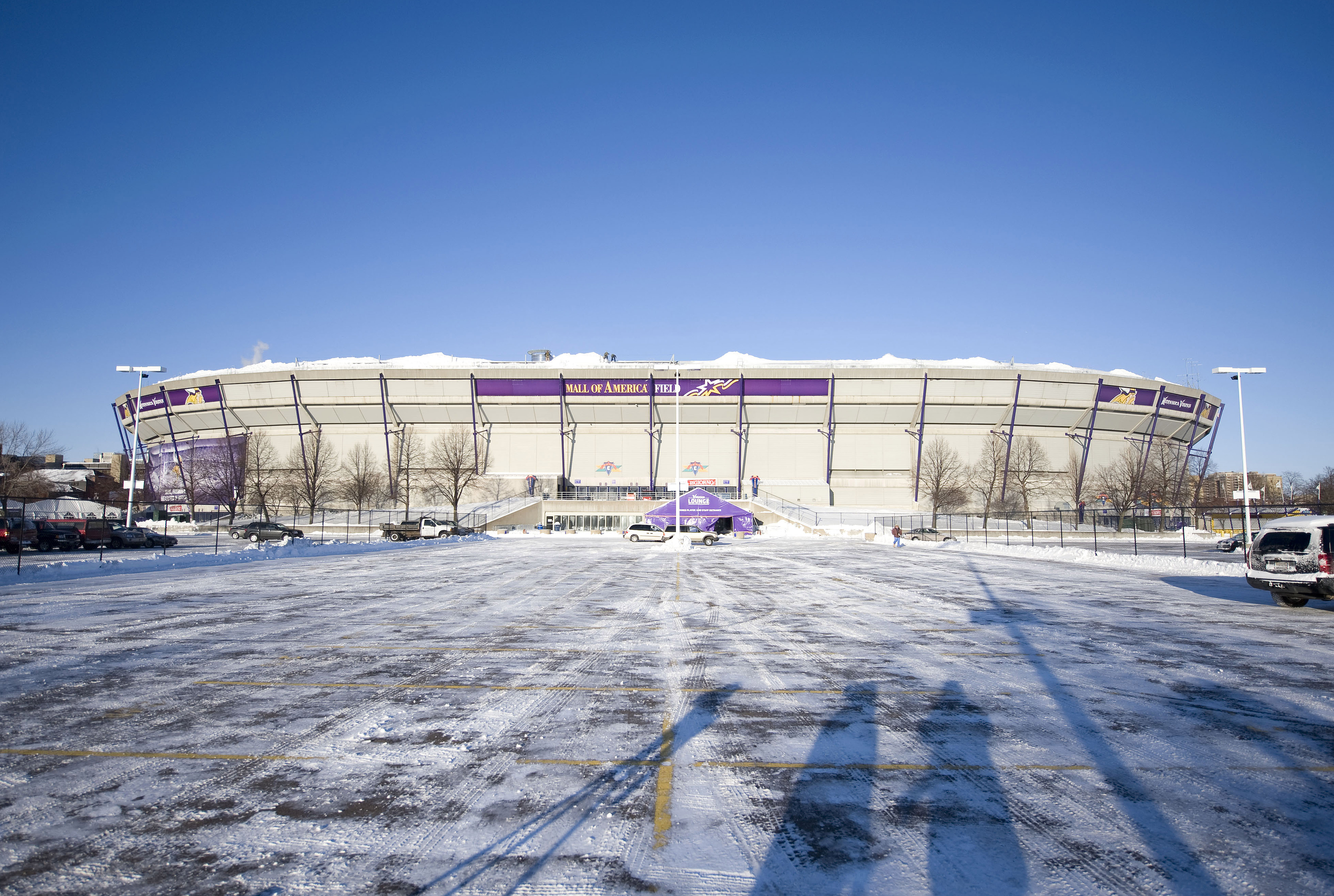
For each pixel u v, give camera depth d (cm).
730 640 1247
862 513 7306
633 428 8256
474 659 1078
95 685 912
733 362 9188
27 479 6191
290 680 945
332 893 427
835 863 466
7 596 1792
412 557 3497
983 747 688
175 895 423
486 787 588
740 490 8138
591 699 855
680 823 523
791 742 698
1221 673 997
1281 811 546
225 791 578
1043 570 2805
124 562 2584
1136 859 471
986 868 459
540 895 425
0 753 663
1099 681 950
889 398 8000
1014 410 7975
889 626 1401
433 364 9075
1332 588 1549
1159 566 2859
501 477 7869
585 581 2316
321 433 8288
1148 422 8369
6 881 438
